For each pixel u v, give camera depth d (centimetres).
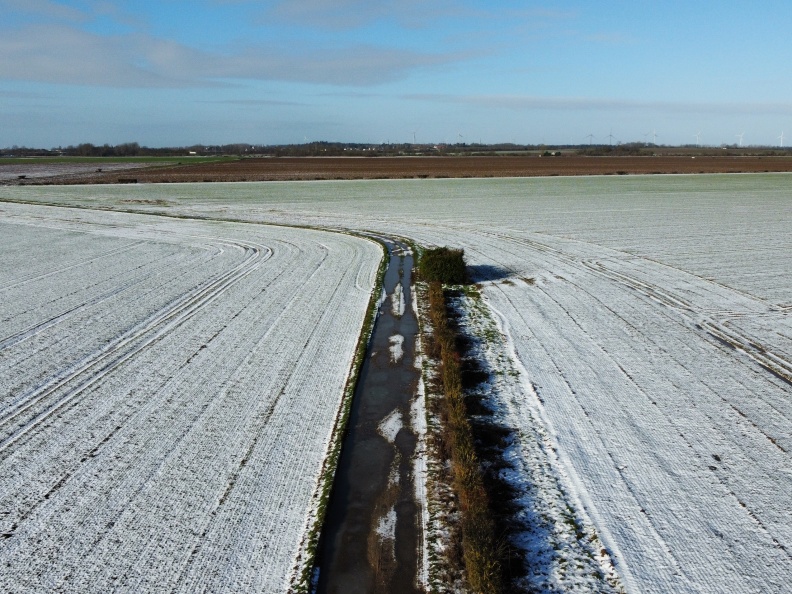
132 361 1255
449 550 693
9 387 1125
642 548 692
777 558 672
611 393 1093
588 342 1362
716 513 750
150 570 657
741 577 645
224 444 925
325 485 819
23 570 655
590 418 998
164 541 705
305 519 749
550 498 786
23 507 767
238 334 1427
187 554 684
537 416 1007
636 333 1420
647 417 1000
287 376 1184
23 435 948
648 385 1127
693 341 1364
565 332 1434
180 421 997
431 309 1616
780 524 728
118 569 658
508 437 941
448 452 903
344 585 648
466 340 1380
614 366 1220
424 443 938
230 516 752
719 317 1539
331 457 889
